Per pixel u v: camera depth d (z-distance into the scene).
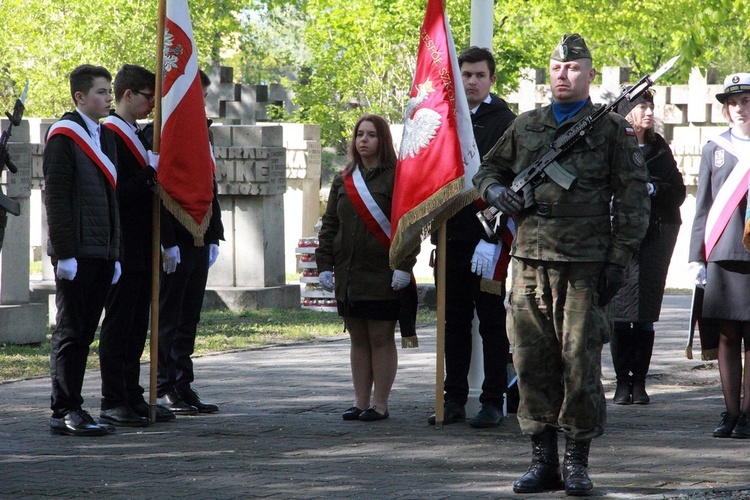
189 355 15.84
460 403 15.06
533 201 11.06
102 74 14.20
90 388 17.86
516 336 11.23
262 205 29.98
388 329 15.15
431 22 14.70
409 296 15.06
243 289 29.59
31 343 23.08
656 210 16.17
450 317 14.98
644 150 16.48
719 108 36.31
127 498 10.91
